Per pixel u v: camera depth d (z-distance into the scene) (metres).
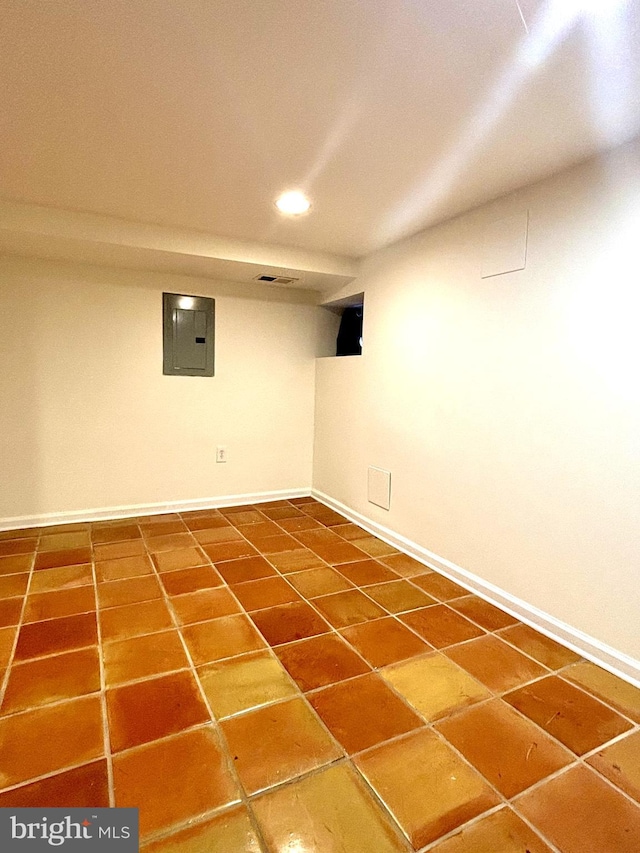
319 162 1.79
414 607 2.09
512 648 1.78
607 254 1.65
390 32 1.12
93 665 1.62
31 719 1.36
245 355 3.55
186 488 3.47
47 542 2.75
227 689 1.51
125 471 3.24
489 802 1.13
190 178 1.95
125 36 1.15
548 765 1.24
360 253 3.01
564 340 1.80
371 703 1.46
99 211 2.35
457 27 1.10
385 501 2.94
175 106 1.45
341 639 1.82
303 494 3.94
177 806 1.10
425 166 1.80
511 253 2.01
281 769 1.21
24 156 1.78
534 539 1.95
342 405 3.43
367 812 1.10
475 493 2.24
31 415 2.94
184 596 2.13
